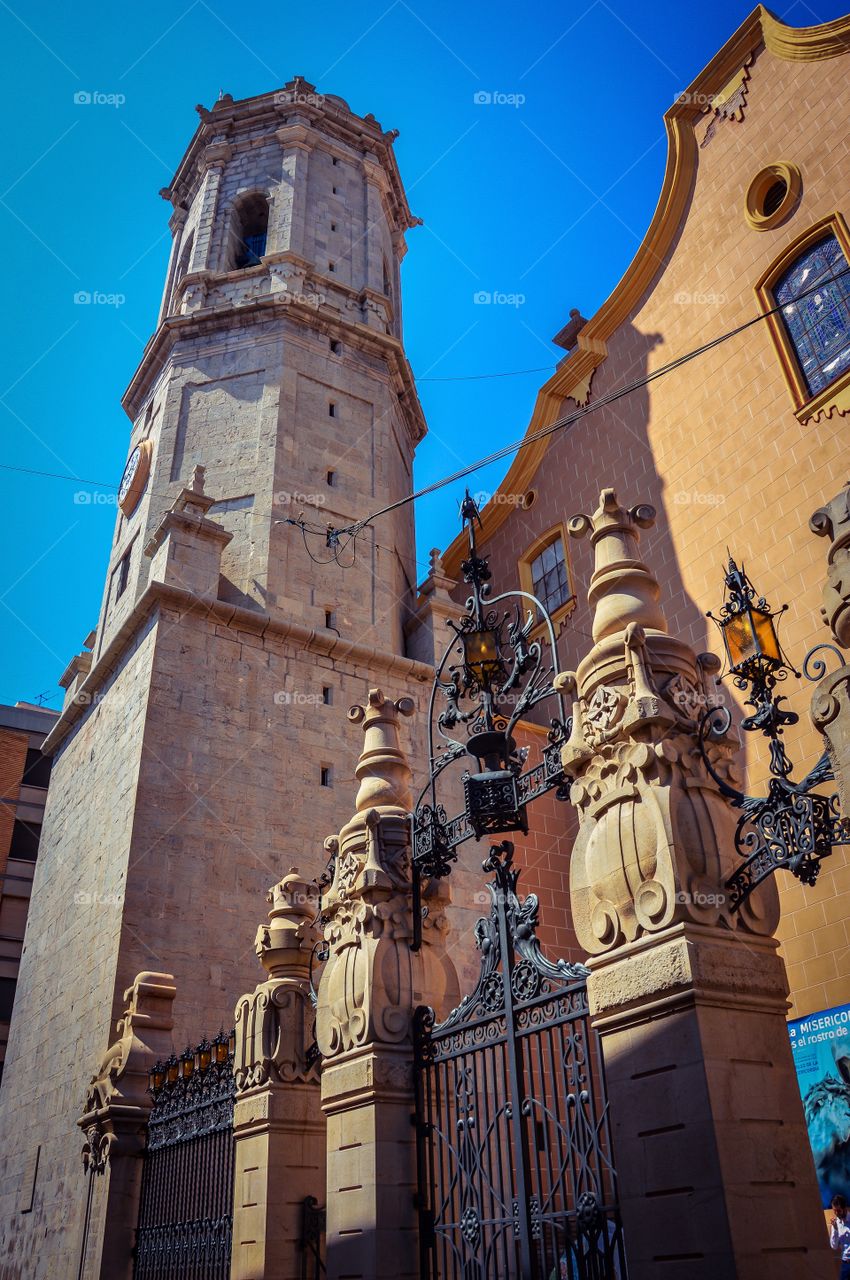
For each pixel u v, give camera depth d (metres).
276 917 11.66
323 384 27.16
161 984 15.42
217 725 20.09
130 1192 13.45
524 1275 6.99
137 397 30.09
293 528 24.20
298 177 30.66
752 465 18.88
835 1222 11.72
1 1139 20.86
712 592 18.86
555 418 25.36
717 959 6.33
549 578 24.80
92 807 21.23
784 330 19.09
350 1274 8.34
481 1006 8.38
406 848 9.96
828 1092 13.59
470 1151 7.99
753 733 16.70
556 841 21.50
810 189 19.09
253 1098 10.56
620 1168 6.33
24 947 23.58
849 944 14.24
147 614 21.14
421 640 25.27
